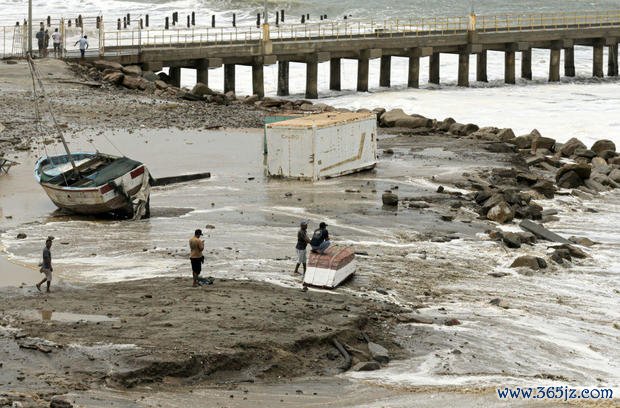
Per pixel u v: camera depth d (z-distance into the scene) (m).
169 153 74.69
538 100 116.56
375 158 71.94
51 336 34.16
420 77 145.75
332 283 42.78
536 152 81.31
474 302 42.91
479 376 34.16
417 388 32.62
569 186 69.56
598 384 34.00
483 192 62.22
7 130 79.25
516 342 37.97
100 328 35.19
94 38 131.38
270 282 43.50
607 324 40.94
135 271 44.94
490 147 82.00
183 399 30.23
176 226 54.34
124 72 110.31
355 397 31.47
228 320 36.59
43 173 59.12
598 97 119.88
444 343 37.38
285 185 65.75
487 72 151.50
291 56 126.00
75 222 54.97
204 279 42.59
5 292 40.75
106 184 54.88
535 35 141.75
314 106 99.94
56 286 41.94
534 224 56.53
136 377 31.31
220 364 32.81
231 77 122.50
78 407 28.48
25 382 30.30
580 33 145.62
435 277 46.34
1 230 52.56
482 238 54.03
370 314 39.47
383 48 130.50
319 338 35.56
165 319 36.53
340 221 56.38
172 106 95.62
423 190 64.94
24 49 118.69
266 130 67.44
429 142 84.44
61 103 92.31
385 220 56.97
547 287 46.00
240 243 50.75
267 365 33.41
